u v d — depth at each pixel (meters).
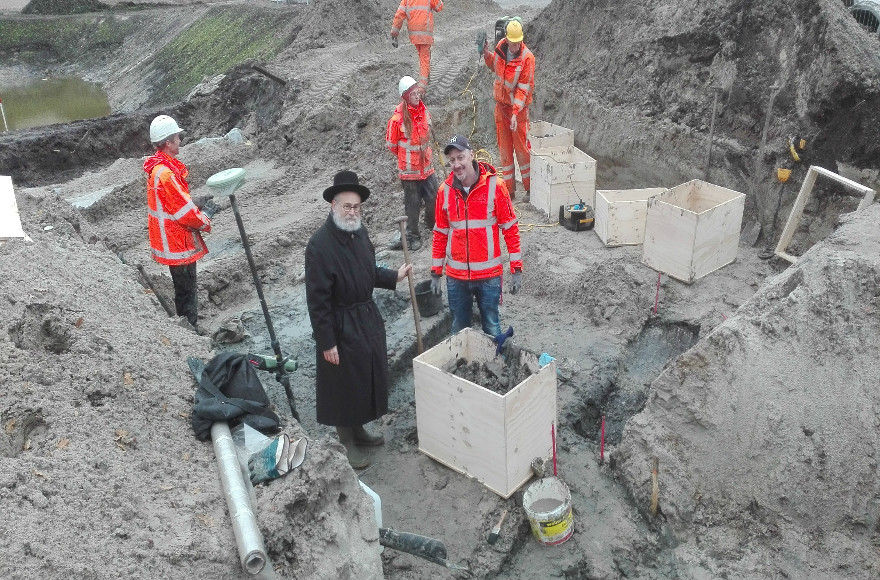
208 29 23.55
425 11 10.65
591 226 8.33
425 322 6.92
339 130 11.47
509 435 4.66
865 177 6.87
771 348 4.92
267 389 6.27
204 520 3.49
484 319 6.11
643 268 7.29
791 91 7.52
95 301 5.32
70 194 10.62
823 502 4.53
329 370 4.99
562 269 7.49
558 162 8.57
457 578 4.41
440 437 5.14
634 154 9.16
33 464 3.63
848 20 7.51
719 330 5.02
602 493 5.04
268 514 3.53
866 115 6.86
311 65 13.61
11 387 4.16
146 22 27.06
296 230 9.01
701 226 6.76
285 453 3.84
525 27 11.53
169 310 7.03
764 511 4.64
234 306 7.90
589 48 10.32
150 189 6.25
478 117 11.16
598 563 4.54
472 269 5.75
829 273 4.99
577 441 5.51
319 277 4.72
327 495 3.84
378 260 8.19
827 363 4.79
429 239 8.63
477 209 5.53
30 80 26.94
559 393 5.97
